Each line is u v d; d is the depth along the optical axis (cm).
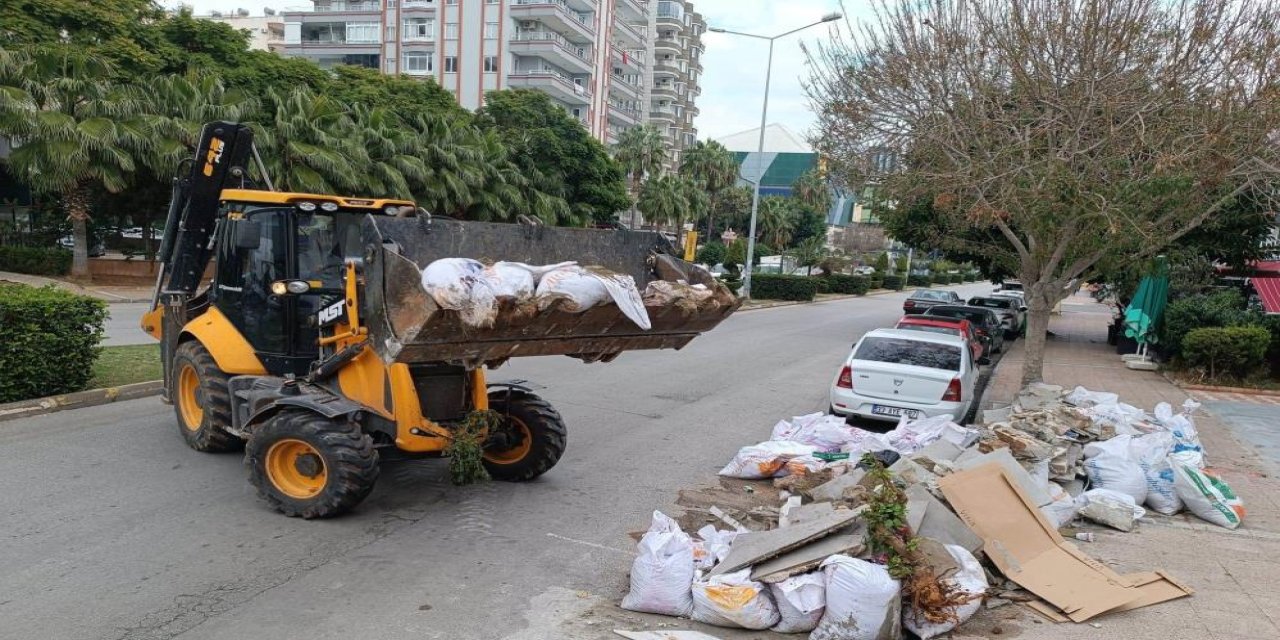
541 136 3603
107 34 2733
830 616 434
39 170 2094
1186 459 776
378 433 623
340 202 689
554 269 552
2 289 887
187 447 759
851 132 1195
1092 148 944
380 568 516
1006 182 970
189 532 558
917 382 985
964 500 552
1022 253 1108
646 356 1652
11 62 2045
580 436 923
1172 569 557
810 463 746
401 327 512
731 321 2673
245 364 693
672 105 9469
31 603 441
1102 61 945
